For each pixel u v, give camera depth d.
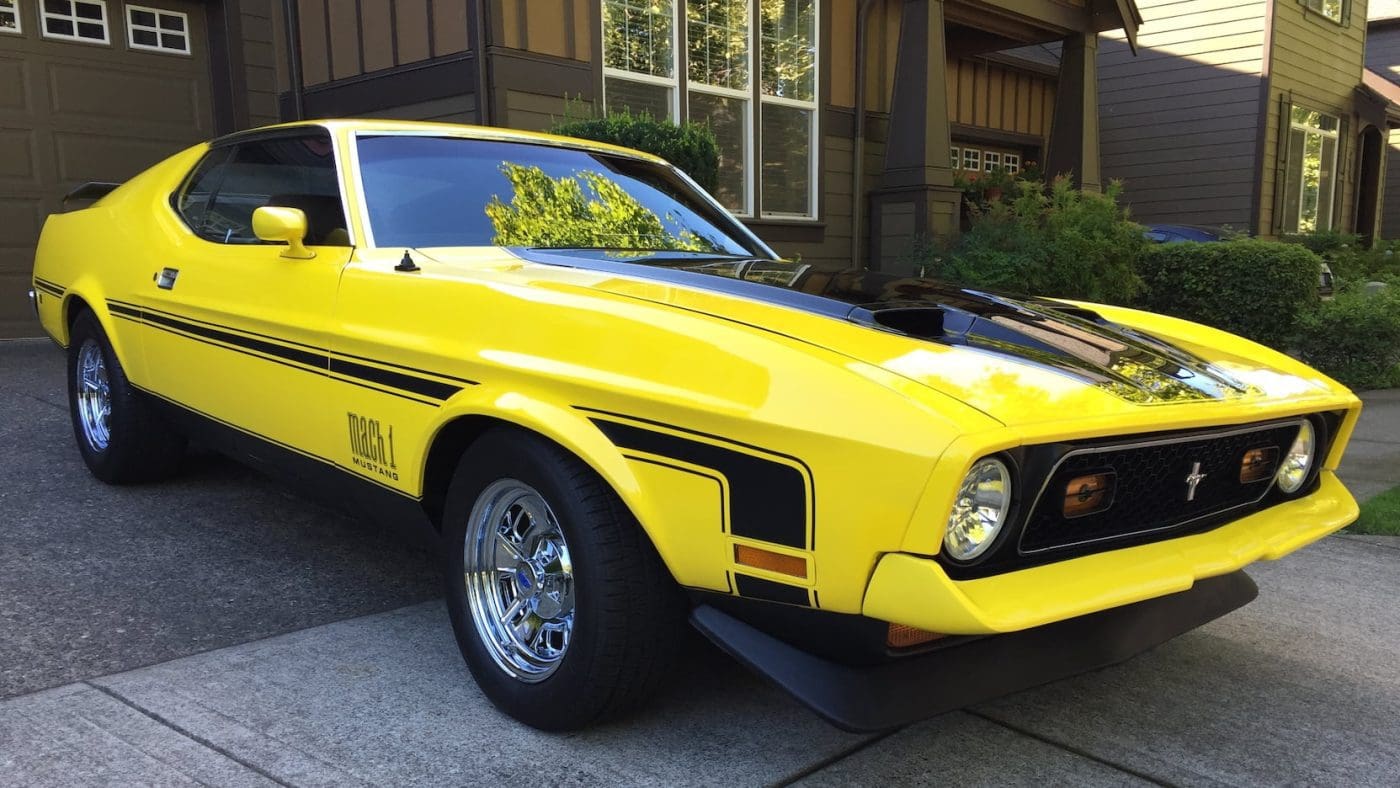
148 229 3.92
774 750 2.38
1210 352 2.72
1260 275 9.79
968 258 8.69
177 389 3.66
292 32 8.66
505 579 2.55
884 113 11.55
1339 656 3.07
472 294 2.53
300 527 3.92
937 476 1.75
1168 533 2.26
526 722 2.42
